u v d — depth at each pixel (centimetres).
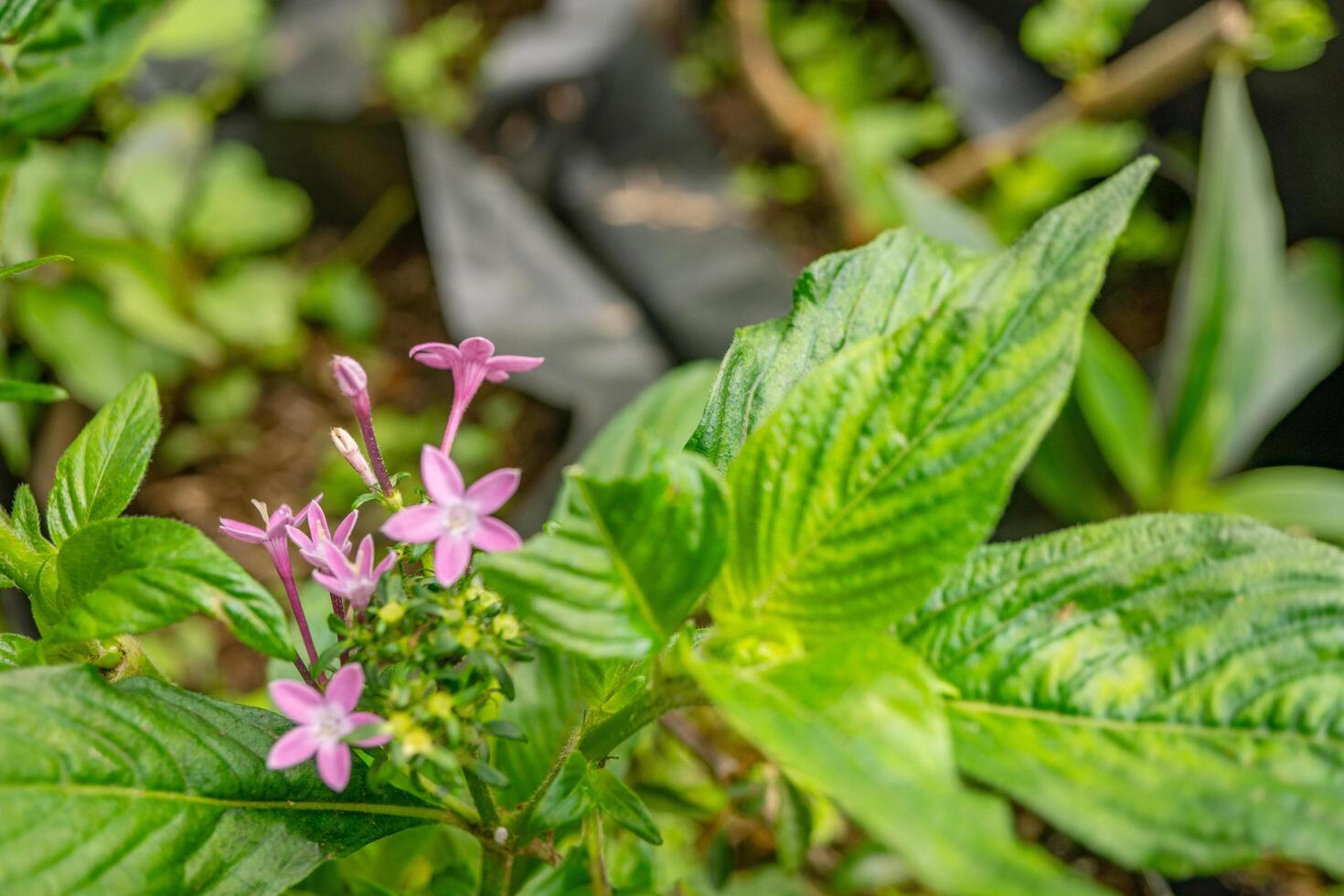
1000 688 25
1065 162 77
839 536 25
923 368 24
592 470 39
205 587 24
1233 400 58
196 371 80
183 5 76
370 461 26
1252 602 25
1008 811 22
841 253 28
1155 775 24
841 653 24
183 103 85
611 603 24
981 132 84
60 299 69
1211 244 59
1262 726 24
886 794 22
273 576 71
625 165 92
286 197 83
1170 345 65
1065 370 24
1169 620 25
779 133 88
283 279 82
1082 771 24
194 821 25
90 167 77
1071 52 74
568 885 29
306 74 92
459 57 97
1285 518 56
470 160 85
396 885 33
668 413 40
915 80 92
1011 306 24
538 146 91
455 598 25
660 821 43
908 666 23
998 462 24
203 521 74
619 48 92
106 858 24
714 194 90
